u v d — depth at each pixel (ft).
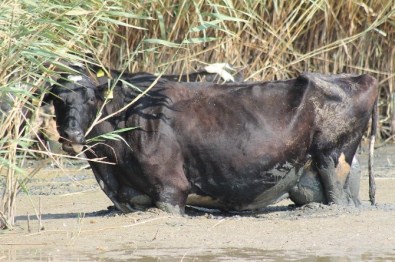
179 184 107.04
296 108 108.17
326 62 172.55
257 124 107.55
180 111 107.86
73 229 100.17
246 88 110.11
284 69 165.68
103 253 88.33
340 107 109.19
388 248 88.84
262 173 107.65
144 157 106.22
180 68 154.30
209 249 89.35
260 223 102.12
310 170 110.11
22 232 100.01
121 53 153.89
